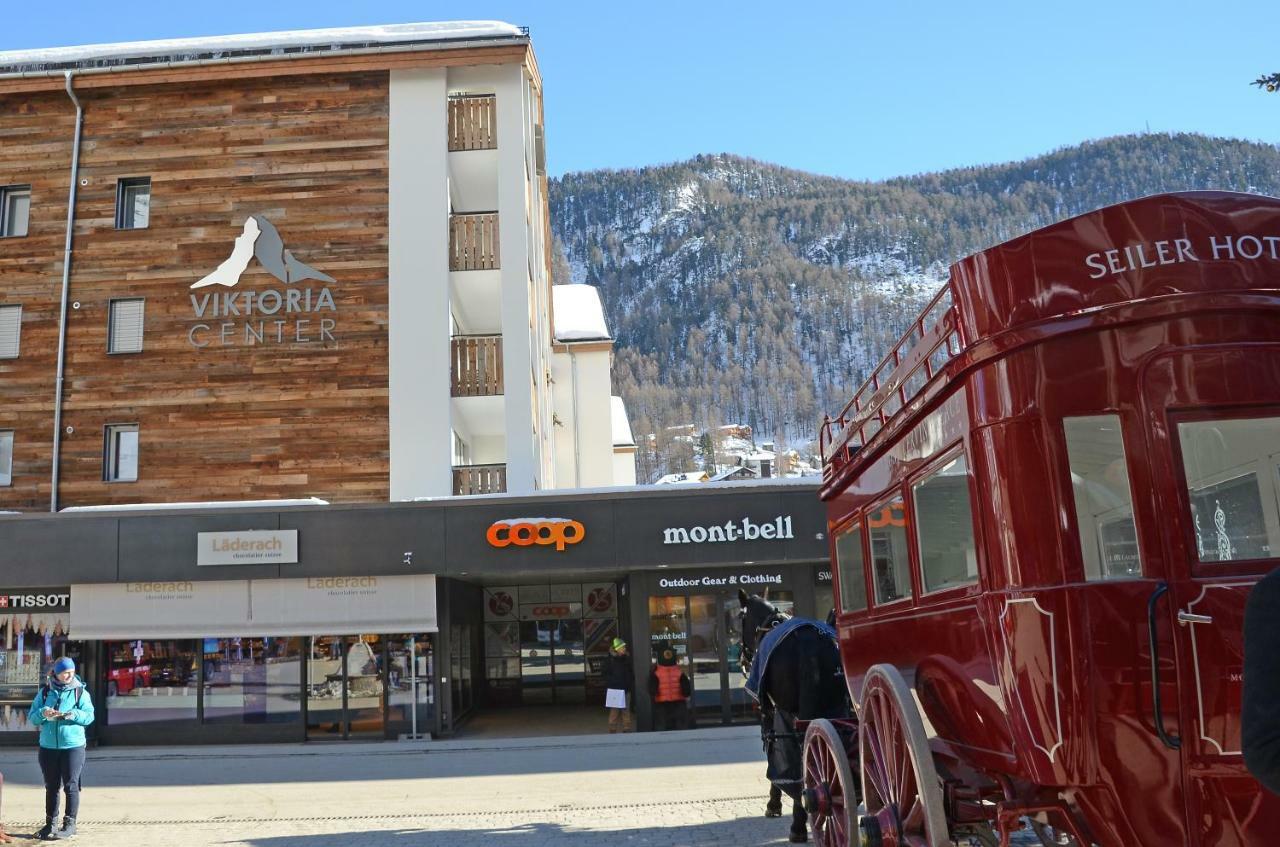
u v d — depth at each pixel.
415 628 21.28
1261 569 4.50
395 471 22.48
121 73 23.94
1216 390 4.59
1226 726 4.36
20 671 21.95
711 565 21.61
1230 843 4.35
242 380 23.03
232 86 24.19
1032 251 4.83
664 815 11.55
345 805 13.30
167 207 23.80
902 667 6.56
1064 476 4.66
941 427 5.57
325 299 23.20
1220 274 4.61
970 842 6.58
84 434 23.03
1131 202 4.71
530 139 27.08
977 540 5.02
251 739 21.58
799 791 9.10
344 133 23.86
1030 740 4.62
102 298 23.58
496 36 23.81
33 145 24.28
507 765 17.16
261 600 21.45
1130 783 4.43
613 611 30.08
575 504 21.52
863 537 7.48
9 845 10.91
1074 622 4.53
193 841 10.94
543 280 30.67
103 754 20.20
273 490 22.61
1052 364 4.76
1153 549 4.54
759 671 9.33
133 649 22.02
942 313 5.44
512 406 22.97
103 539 21.55
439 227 23.39
